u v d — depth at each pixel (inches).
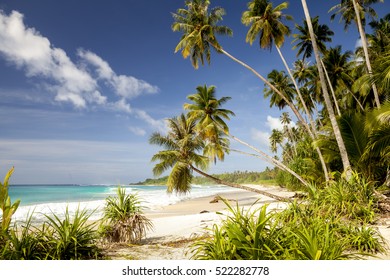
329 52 1142.3
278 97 1380.4
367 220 280.4
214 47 890.7
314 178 752.3
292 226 159.3
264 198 1220.5
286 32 833.5
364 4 960.3
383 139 447.5
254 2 859.4
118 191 327.9
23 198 1683.1
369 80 479.2
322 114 1459.2
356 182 364.2
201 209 892.0
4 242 166.4
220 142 872.3
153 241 332.2
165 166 748.0
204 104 946.7
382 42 962.1
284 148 2409.0
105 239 301.3
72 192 2481.5
